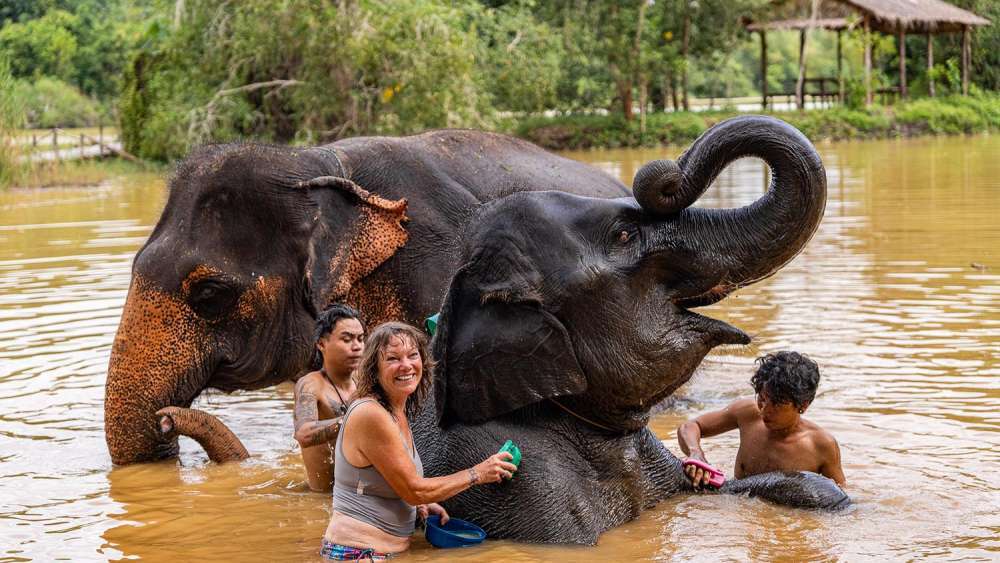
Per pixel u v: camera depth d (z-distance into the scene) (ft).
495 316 16.65
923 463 19.33
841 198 62.18
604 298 16.20
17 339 30.73
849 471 19.02
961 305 31.81
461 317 16.99
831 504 17.40
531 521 16.40
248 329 21.31
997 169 80.12
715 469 18.51
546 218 16.49
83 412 24.45
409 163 22.82
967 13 160.35
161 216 21.77
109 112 162.09
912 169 82.84
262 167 21.36
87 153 115.03
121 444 21.03
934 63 177.47
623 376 16.29
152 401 20.99
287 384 28.35
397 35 91.50
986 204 56.29
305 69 95.14
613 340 16.24
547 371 16.34
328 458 19.38
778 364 18.35
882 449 20.11
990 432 20.85
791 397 18.11
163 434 20.90
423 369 15.98
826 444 18.58
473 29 99.91
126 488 19.76
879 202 59.31
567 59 144.97
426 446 17.39
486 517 16.71
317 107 93.04
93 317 33.32
